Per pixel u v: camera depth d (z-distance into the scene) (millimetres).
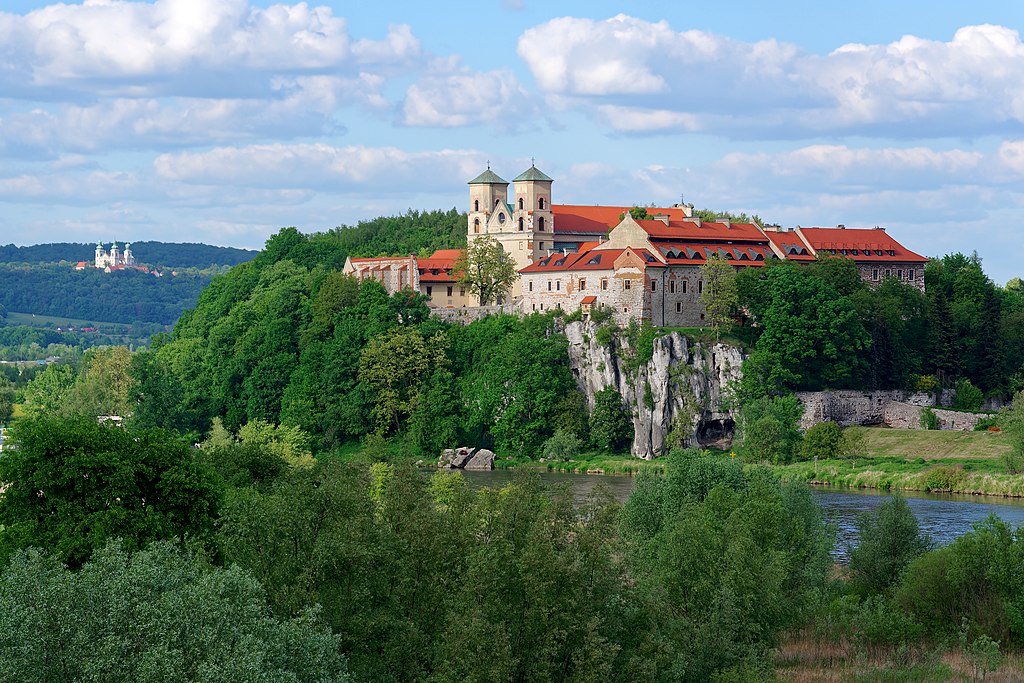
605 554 102812
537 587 97438
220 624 81688
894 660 128875
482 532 105375
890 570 151750
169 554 93938
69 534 120250
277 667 82250
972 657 125438
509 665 94188
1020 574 135875
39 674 76188
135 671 76875
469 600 97188
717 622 114000
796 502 154125
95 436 128750
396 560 99062
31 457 124750
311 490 100000
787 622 125000
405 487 108062
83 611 79750
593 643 96625
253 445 173875
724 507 140875
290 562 96312
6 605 78562
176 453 132375
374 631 94938
